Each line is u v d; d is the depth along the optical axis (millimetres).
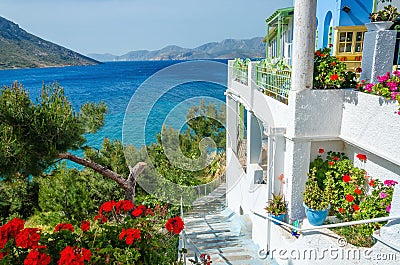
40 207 9625
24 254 3018
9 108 6234
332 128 5066
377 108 4215
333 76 4926
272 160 5605
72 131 7203
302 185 5230
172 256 4184
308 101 4934
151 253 3379
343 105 4988
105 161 9852
